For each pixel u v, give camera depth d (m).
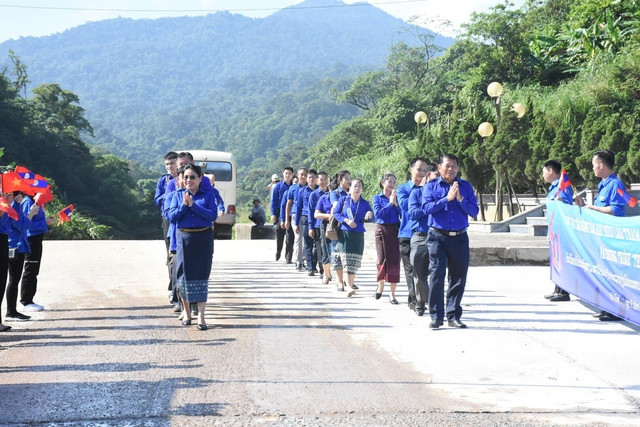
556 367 6.62
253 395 5.69
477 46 44.22
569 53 40.47
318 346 7.51
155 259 17.77
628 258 8.03
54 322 8.98
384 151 47.56
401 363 6.78
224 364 6.72
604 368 6.57
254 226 31.80
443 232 8.43
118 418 5.13
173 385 5.98
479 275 13.44
